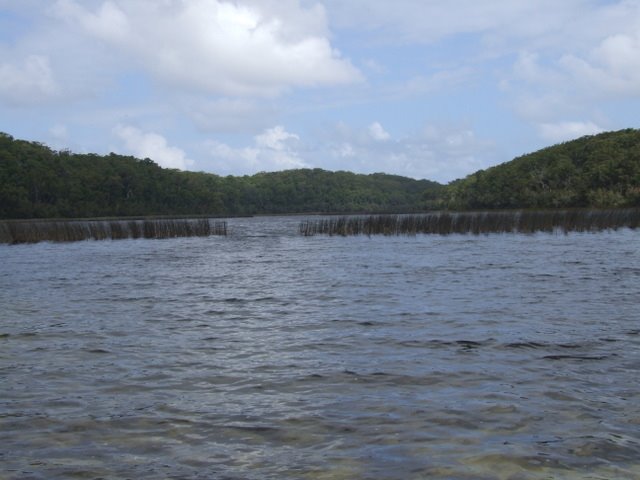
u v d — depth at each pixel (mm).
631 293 15297
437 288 17109
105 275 22438
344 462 5543
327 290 17312
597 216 47031
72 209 109562
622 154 104188
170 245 41844
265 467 5484
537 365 8641
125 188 127750
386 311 13445
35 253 35156
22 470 5473
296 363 9062
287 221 107438
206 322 12609
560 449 5734
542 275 19609
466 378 8070
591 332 10734
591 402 7035
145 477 5320
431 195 173000
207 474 5363
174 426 6523
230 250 36094
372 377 8203
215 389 7840
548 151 136000
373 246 36750
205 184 162000
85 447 5992
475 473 5273
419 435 6129
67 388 7957
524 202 112312
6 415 6910
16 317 13391
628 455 5598
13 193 99250
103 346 10383
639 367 8438
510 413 6703
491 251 30812
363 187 198500
